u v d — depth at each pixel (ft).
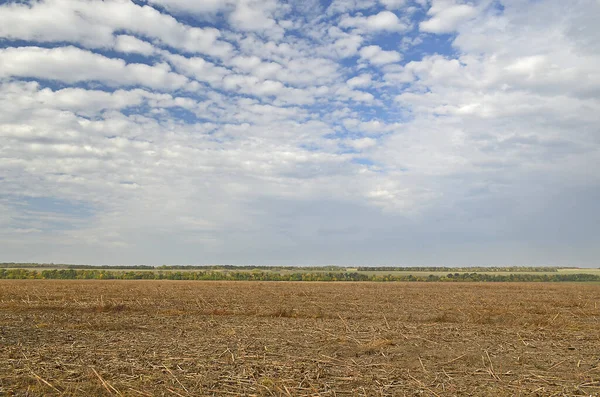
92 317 81.30
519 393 33.37
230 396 32.40
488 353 48.24
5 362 41.52
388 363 43.04
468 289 192.95
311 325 71.20
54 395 31.99
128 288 175.32
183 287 189.98
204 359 43.96
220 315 86.33
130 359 43.52
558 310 101.81
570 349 51.31
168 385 34.63
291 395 32.71
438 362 43.65
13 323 70.79
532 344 54.44
